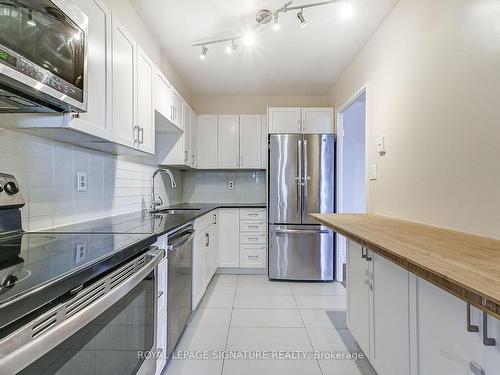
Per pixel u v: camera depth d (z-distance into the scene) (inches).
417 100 72.2
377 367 62.1
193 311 98.4
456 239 48.5
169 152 128.6
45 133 56.2
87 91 52.2
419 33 71.5
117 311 41.5
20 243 46.1
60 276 29.4
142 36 94.2
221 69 132.6
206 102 170.6
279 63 125.6
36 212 58.8
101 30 60.1
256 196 170.6
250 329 91.1
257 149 159.8
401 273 52.0
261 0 83.1
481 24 51.8
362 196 156.1
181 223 75.0
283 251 138.7
